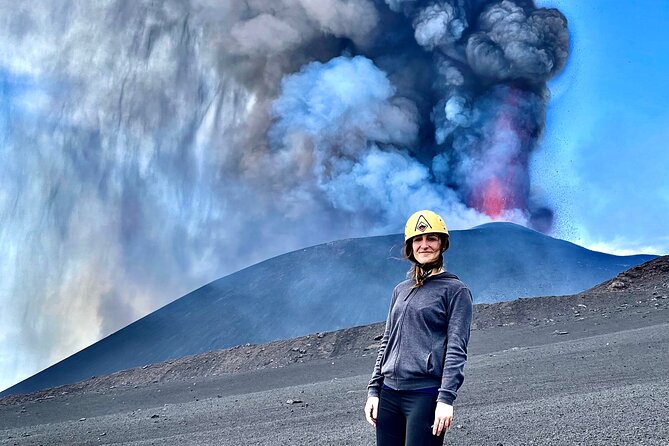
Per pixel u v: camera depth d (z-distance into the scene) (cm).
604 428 681
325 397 1423
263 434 955
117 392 2481
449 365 324
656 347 1479
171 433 1109
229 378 2423
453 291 340
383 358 354
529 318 2584
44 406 2281
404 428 341
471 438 716
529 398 1027
